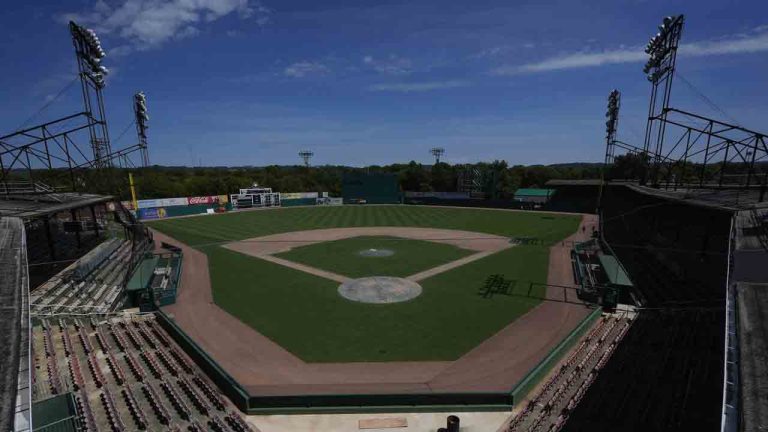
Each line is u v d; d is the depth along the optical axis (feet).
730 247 54.03
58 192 139.13
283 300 90.79
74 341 68.28
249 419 48.11
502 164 435.53
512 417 48.26
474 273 112.47
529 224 206.28
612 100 171.01
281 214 254.27
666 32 127.54
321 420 47.98
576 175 411.95
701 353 61.31
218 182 356.59
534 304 87.35
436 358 63.87
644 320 75.41
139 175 338.75
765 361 31.40
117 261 123.54
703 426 44.73
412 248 147.02
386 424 47.32
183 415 47.88
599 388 52.80
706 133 115.44
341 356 64.75
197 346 61.72
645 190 127.24
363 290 97.30
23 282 46.65
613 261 105.70
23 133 113.09
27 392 29.84
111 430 45.11
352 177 314.35
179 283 104.01
